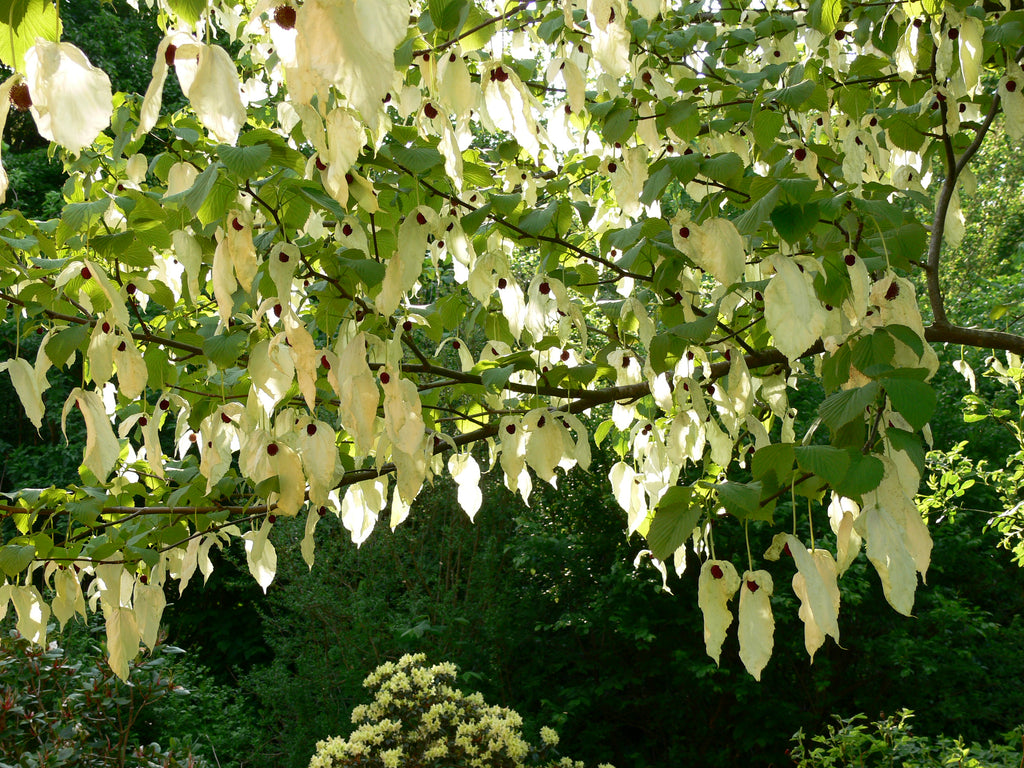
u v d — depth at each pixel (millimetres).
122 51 8797
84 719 3934
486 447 7062
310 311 2117
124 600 1967
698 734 6844
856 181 2156
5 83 677
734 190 1731
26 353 7895
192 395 2104
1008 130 2047
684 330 1564
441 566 6980
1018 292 6082
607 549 6750
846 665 6938
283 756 6066
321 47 566
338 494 2115
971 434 6910
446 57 1504
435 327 2094
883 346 1299
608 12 1542
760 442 2021
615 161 2154
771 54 2562
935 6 1979
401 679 4133
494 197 1768
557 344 1952
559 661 6930
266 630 7012
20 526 1984
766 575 1148
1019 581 7172
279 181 1485
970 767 3686
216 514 2061
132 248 1603
